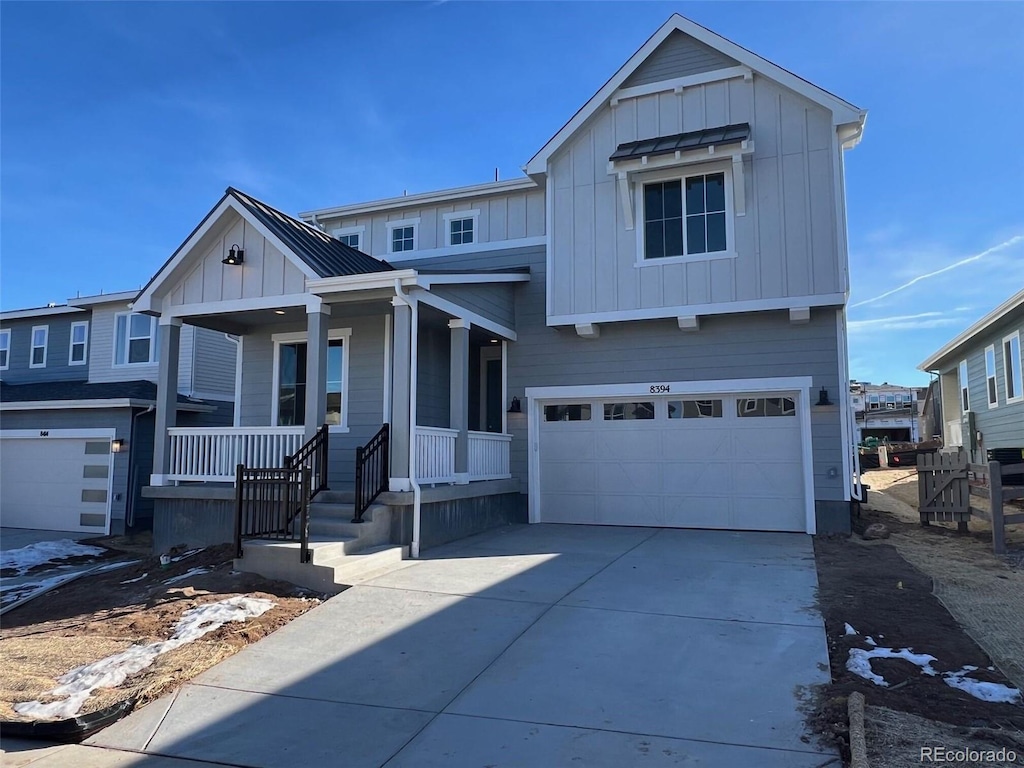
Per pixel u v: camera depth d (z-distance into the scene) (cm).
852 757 367
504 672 524
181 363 1784
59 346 1962
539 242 1317
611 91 1220
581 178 1241
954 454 1123
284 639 608
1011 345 1599
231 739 434
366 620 650
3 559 1212
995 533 920
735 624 616
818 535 1080
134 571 955
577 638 590
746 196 1138
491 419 1384
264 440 1055
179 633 623
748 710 447
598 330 1230
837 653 543
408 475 941
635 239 1192
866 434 4759
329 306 1041
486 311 1195
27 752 427
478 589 745
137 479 1593
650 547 986
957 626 602
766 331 1147
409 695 489
